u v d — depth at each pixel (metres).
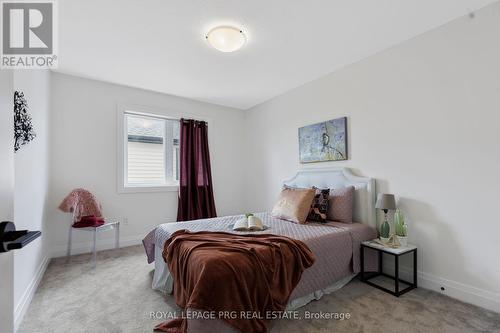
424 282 2.28
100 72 3.21
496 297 1.88
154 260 2.62
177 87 3.75
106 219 3.53
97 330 1.68
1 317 0.68
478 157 2.00
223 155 4.68
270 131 4.28
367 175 2.80
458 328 1.68
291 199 2.86
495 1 1.92
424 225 2.31
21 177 1.93
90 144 3.43
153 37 2.40
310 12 2.06
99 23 2.16
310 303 2.00
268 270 1.63
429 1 1.93
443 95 2.21
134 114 3.89
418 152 2.37
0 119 0.69
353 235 2.35
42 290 2.26
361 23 2.21
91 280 2.47
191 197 4.14
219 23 2.19
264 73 3.25
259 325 1.50
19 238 0.68
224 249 1.69
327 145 3.23
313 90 3.47
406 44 2.47
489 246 1.93
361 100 2.87
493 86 1.93
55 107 3.20
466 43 2.07
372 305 1.97
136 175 3.95
